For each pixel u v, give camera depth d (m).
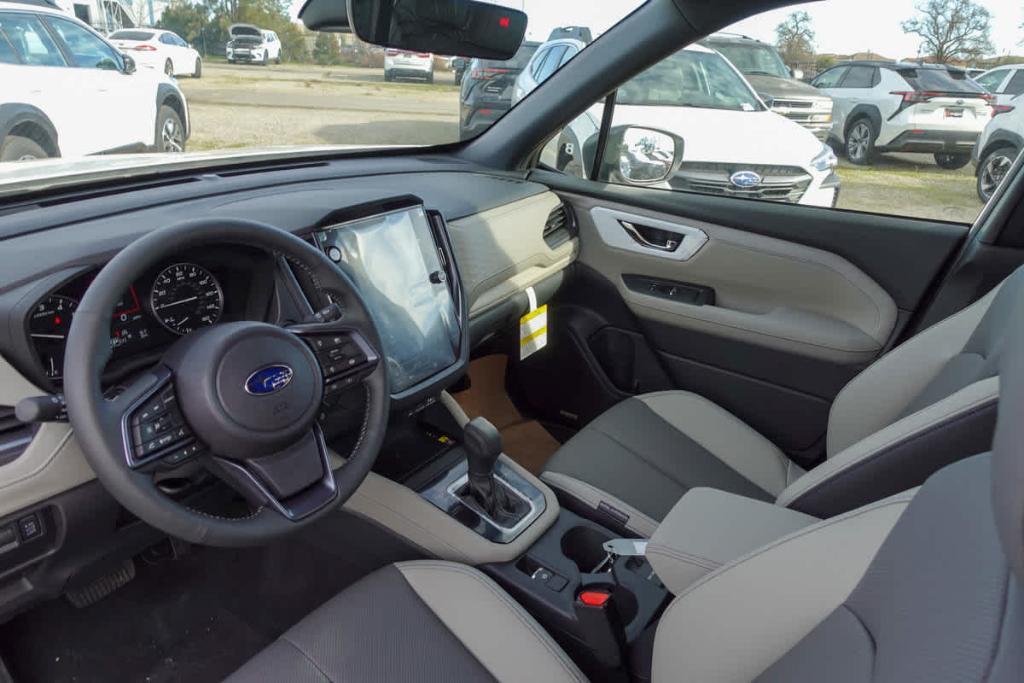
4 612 1.18
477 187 2.06
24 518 1.07
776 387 2.11
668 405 1.88
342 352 1.17
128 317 1.12
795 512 1.15
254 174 1.82
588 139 2.32
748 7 1.80
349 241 1.48
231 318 1.25
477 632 1.15
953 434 1.01
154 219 1.37
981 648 0.50
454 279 1.70
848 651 0.70
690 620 0.95
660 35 1.95
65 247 1.13
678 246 2.16
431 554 1.48
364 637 1.12
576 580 1.40
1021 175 1.65
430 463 1.64
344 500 1.13
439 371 1.62
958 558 0.60
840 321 2.00
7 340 1.02
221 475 1.07
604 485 1.61
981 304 1.36
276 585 1.71
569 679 1.10
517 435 2.30
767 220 2.02
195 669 1.52
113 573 1.47
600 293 2.34
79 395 0.91
